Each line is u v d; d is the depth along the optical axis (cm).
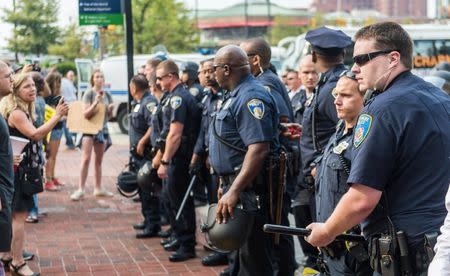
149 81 773
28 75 605
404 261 296
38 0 3012
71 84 1689
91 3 1076
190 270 627
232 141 471
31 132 587
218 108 488
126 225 830
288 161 510
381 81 307
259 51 553
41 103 826
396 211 298
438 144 293
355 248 349
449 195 248
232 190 455
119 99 2092
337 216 301
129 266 644
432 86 310
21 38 3002
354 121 363
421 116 292
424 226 292
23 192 588
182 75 768
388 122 292
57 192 1063
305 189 523
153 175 688
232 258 518
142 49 3278
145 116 757
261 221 470
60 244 734
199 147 623
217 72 477
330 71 488
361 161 293
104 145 1020
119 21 1088
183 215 658
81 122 980
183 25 3456
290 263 513
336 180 361
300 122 621
